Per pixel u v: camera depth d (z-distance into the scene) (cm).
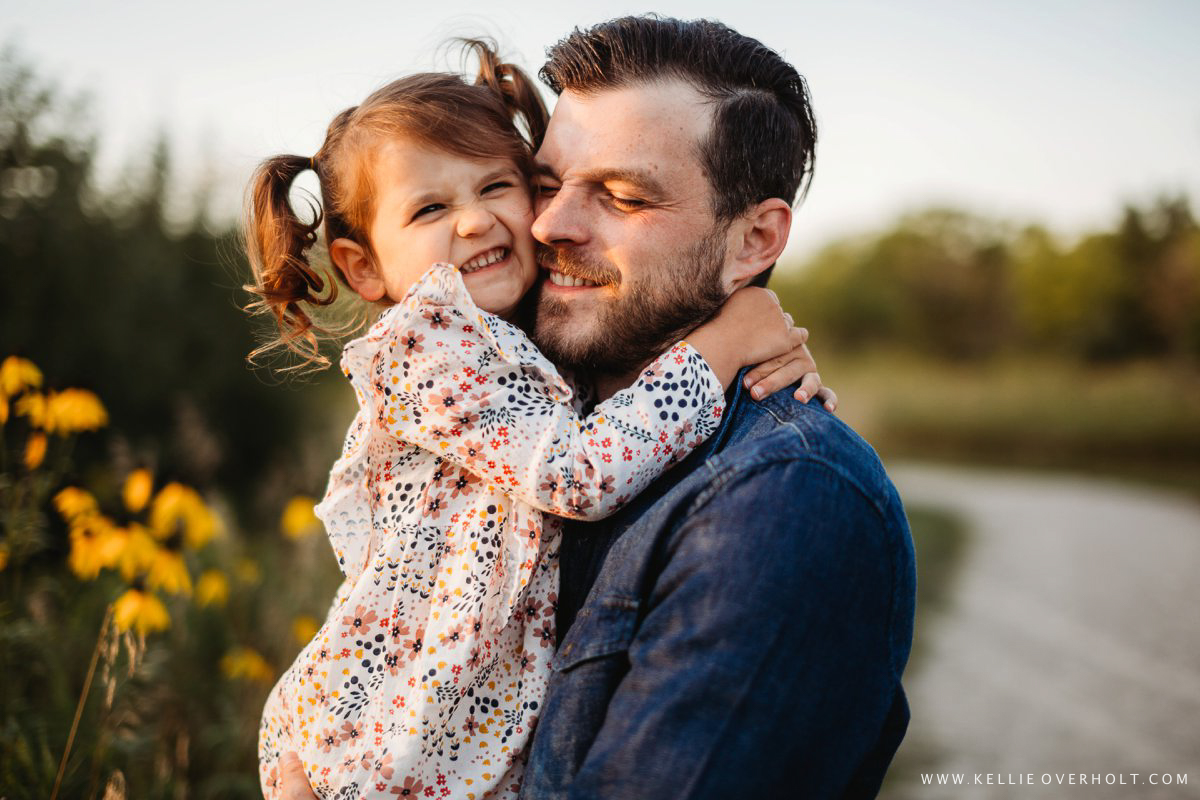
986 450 2370
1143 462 2162
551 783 125
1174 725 505
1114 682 584
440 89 174
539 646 145
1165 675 595
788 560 117
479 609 144
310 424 880
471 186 167
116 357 703
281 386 854
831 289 4556
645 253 147
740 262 155
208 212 859
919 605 780
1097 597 810
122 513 514
